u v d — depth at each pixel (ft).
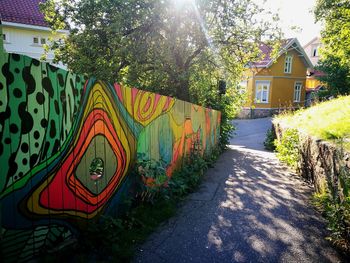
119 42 26.30
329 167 12.84
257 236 9.65
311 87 105.91
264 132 57.82
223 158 27.22
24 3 54.08
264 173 20.15
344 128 15.93
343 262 8.14
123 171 10.41
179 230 9.92
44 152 6.74
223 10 28.71
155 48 27.99
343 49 45.50
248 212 11.90
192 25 28.78
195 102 32.27
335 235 9.42
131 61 27.61
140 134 11.75
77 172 7.93
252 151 33.24
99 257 7.66
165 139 14.58
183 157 17.71
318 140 15.35
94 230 8.18
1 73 5.64
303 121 24.72
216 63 31.32
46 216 6.92
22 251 6.37
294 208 12.51
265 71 85.51
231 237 9.52
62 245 7.34
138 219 10.09
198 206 12.53
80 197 8.08
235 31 30.40
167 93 29.66
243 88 39.88
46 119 6.74
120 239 8.61
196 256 8.25
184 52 30.01
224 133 33.88
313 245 9.11
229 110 37.06
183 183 14.42
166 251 8.44
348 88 58.44
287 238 9.55
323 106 28.78
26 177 6.31
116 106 9.81
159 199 12.10
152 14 25.68
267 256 8.39
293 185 16.63
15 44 51.19
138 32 26.99
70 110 7.54
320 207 12.55
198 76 30.78
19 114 6.05
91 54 27.58
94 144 8.64
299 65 89.76
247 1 29.37
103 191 9.18
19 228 6.23
